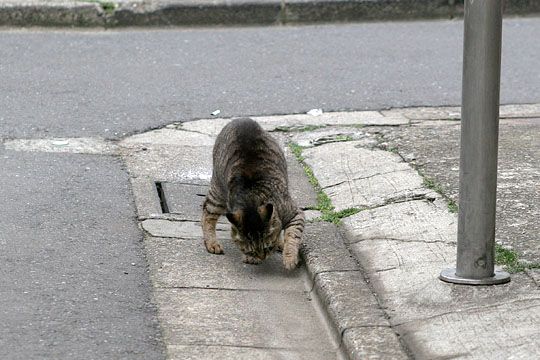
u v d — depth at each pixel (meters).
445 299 6.91
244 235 8.04
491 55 6.81
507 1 16.83
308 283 7.81
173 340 6.71
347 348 6.41
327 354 6.62
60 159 10.36
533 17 16.88
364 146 10.76
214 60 14.30
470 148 6.94
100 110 12.00
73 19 15.95
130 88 12.91
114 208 9.15
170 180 10.01
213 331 6.89
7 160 10.25
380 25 16.42
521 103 12.48
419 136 11.02
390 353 6.18
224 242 8.66
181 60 14.27
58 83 13.05
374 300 7.00
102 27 16.05
